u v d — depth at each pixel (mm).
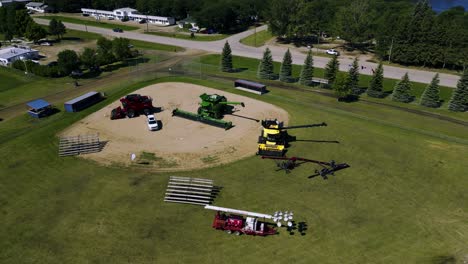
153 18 133250
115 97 58219
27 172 36594
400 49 82500
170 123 48219
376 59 89500
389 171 36062
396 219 29219
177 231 27953
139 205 31109
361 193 32594
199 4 131750
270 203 31219
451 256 25344
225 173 36031
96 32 119312
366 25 96250
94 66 77688
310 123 47688
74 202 31688
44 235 27781
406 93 56969
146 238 27234
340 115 50719
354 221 28969
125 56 83188
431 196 32250
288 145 41594
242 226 27625
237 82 62406
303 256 25391
